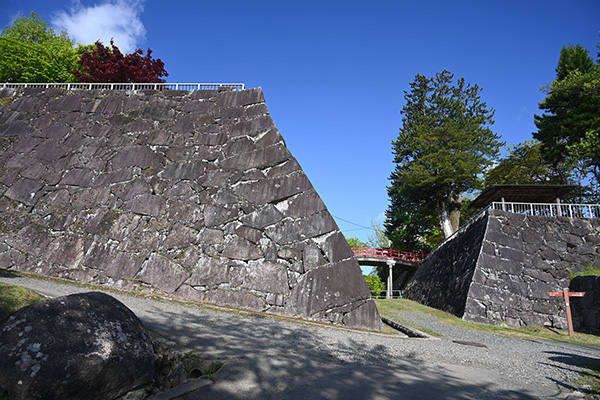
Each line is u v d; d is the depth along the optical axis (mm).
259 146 13656
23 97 16812
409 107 42656
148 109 15195
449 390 4945
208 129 14352
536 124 28656
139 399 4035
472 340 10977
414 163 34125
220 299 10695
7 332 3373
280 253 11602
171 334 6176
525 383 5637
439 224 37188
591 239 17406
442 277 21922
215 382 4520
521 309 15523
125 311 4480
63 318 3703
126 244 11688
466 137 33938
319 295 11000
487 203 24094
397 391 4762
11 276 9898
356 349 7383
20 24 27359
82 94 16266
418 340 9750
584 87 24062
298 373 5172
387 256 31781
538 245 17250
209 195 12641
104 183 13242
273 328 8453
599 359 8094
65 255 11570
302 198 12516
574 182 30469
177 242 11703
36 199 13148
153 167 13383
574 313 15047
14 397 3031
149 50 23281
